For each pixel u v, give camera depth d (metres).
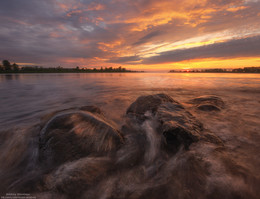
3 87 12.98
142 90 10.95
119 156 2.22
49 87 12.99
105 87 12.95
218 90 10.48
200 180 1.66
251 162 2.00
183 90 10.80
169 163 2.04
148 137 2.87
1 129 3.37
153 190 1.58
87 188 1.62
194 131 2.61
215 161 1.97
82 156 2.11
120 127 3.55
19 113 5.10
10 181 1.78
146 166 2.01
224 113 4.61
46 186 1.67
